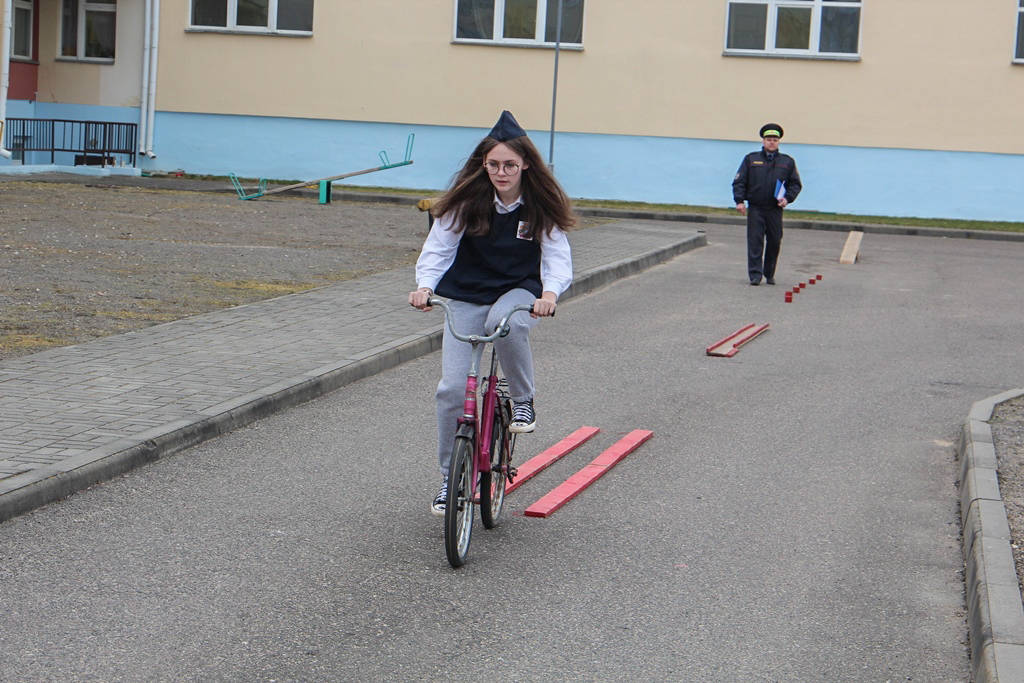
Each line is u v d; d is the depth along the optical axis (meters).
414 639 4.74
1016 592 4.95
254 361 9.47
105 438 7.02
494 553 5.80
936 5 28.14
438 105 30.12
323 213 23.56
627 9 29.12
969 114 28.36
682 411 8.95
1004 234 25.61
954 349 11.85
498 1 29.61
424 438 7.88
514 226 5.73
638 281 16.39
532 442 7.96
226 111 30.80
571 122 29.73
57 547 5.60
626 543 6.00
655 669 4.53
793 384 10.00
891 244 23.50
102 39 31.52
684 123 29.34
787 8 28.75
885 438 8.27
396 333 10.91
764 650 4.74
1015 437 7.77
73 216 20.28
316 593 5.19
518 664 4.53
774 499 6.81
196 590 5.16
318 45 30.30
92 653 4.49
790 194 16.20
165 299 12.40
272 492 6.59
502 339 5.71
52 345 9.77
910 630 4.99
